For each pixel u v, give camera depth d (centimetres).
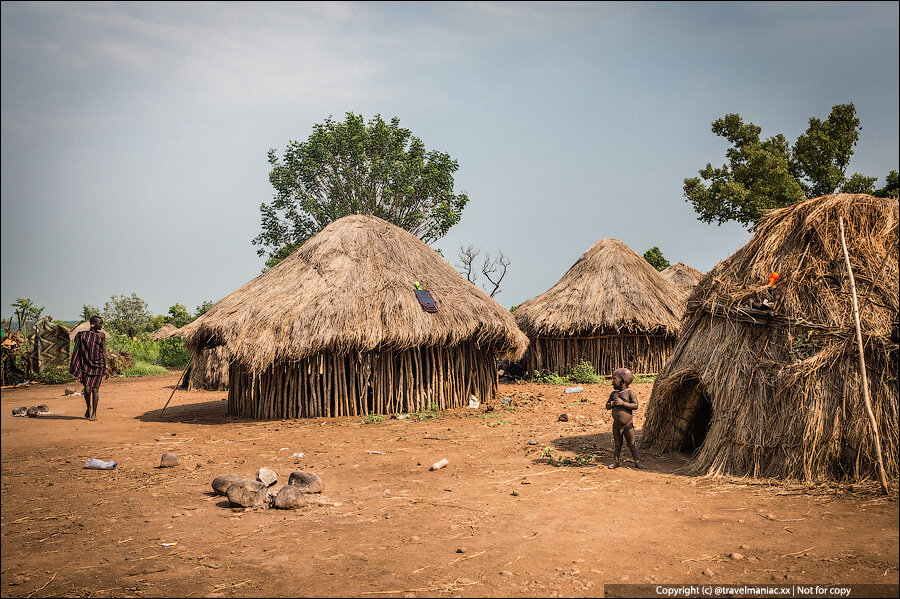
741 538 538
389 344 1365
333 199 3675
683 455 891
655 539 541
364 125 3678
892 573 454
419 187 3631
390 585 455
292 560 511
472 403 1541
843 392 702
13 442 1109
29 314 2548
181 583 469
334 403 1402
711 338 867
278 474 838
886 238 801
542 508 643
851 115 3653
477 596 432
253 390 1410
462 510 643
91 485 789
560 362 2209
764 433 743
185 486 780
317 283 1446
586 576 462
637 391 1792
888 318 727
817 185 3700
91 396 1455
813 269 795
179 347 3472
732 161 3722
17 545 561
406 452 976
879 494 641
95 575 488
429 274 1566
